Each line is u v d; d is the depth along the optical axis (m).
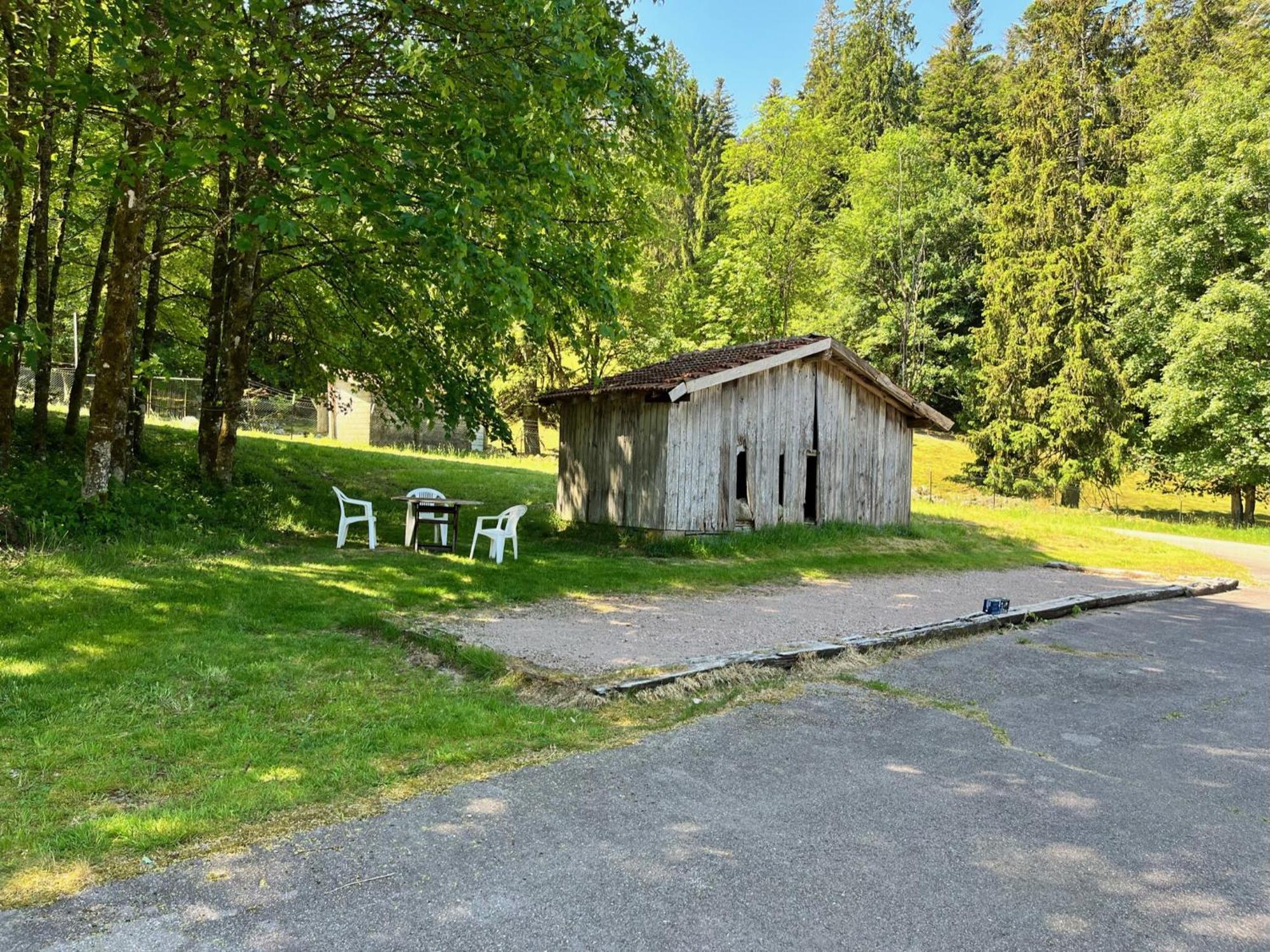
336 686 5.02
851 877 3.01
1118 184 33.81
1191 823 3.67
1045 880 3.07
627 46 10.40
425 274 10.70
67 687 4.64
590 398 15.12
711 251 38.94
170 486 11.62
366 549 10.70
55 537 8.11
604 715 4.85
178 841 3.04
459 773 3.87
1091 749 4.68
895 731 4.84
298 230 6.94
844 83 54.41
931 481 37.25
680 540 13.00
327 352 14.30
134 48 7.28
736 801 3.68
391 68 8.22
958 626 7.88
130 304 9.57
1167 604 10.94
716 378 13.50
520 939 2.52
